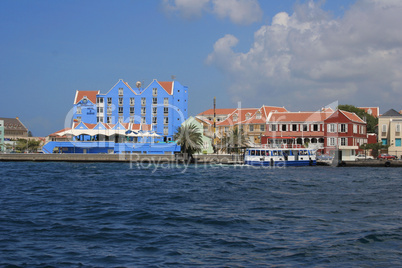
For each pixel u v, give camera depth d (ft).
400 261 69.51
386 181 196.44
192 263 68.95
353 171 261.03
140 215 107.96
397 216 106.42
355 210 115.14
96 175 228.02
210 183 186.80
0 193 152.25
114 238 84.89
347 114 364.17
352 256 72.13
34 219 103.09
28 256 72.38
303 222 99.19
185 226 95.61
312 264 68.23
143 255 73.46
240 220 101.45
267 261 69.92
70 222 99.66
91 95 437.17
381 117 379.96
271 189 163.02
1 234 87.45
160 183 187.52
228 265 67.92
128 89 437.17
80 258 71.56
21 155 345.72
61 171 253.85
